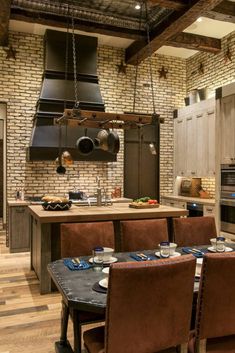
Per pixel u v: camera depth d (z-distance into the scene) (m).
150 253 2.69
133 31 5.82
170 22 5.18
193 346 1.86
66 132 6.04
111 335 1.56
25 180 6.51
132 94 7.26
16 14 5.20
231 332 1.83
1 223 7.10
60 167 4.59
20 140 6.46
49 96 6.03
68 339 2.84
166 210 4.18
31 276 4.45
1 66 6.34
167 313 1.65
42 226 3.83
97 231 2.89
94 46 6.46
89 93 6.31
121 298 1.54
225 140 5.30
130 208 4.42
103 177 7.02
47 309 3.42
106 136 3.90
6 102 6.39
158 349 1.66
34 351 2.66
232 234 5.14
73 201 5.36
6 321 3.15
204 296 1.75
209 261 1.72
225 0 5.01
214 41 6.44
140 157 7.43
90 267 2.31
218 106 5.41
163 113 7.52
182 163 7.11
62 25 5.56
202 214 5.93
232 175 5.12
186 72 7.67
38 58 6.55
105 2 4.96
